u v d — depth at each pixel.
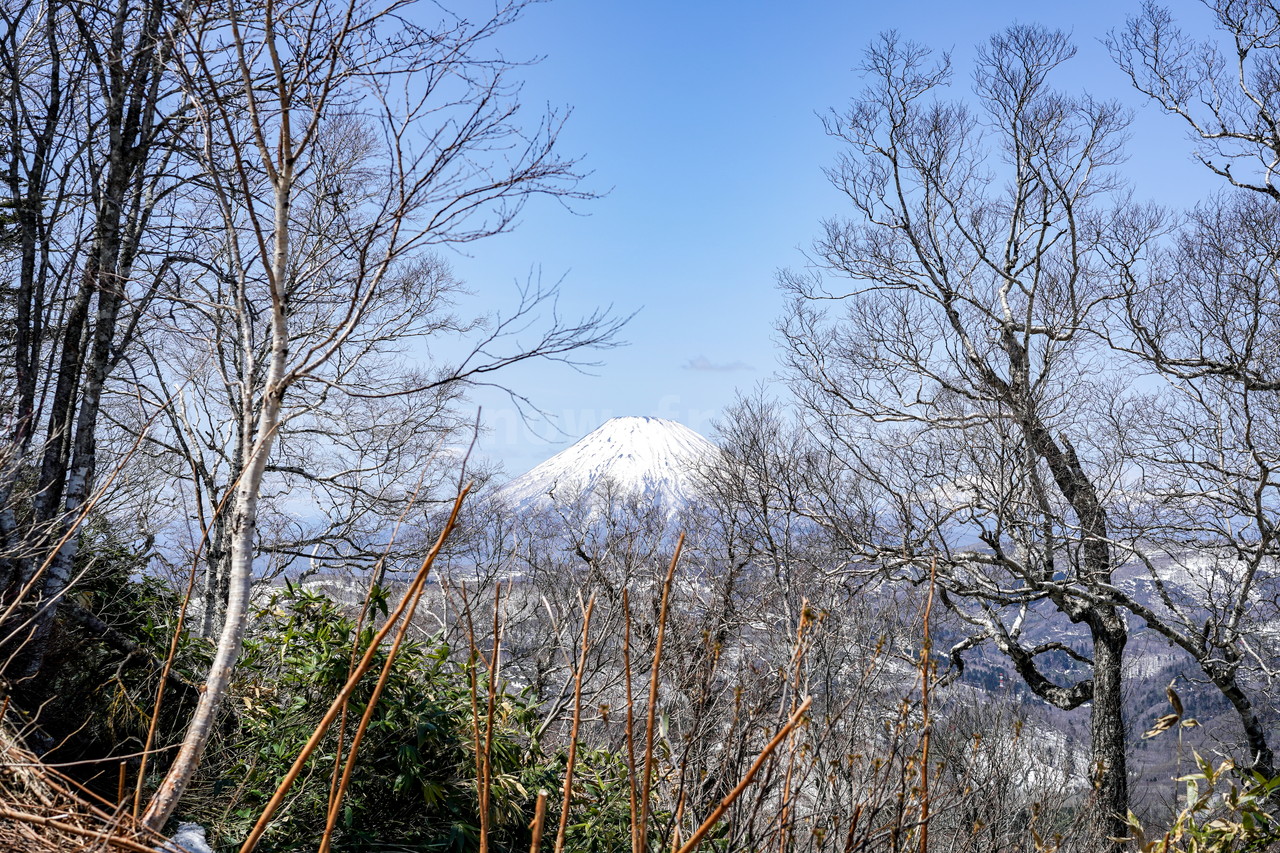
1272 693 12.49
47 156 7.73
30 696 5.43
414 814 5.30
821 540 13.86
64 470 6.65
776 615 8.70
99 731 5.64
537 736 5.97
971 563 13.69
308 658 5.48
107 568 6.62
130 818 1.78
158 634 6.37
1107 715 12.80
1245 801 3.06
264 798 4.92
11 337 7.71
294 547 11.55
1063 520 12.77
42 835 1.72
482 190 3.76
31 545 5.77
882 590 12.85
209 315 5.29
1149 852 3.12
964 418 13.90
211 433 10.09
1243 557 12.21
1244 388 12.50
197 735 2.40
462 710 5.54
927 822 1.70
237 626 2.71
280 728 5.25
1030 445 12.62
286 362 3.36
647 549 11.41
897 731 2.31
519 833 5.58
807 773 2.40
